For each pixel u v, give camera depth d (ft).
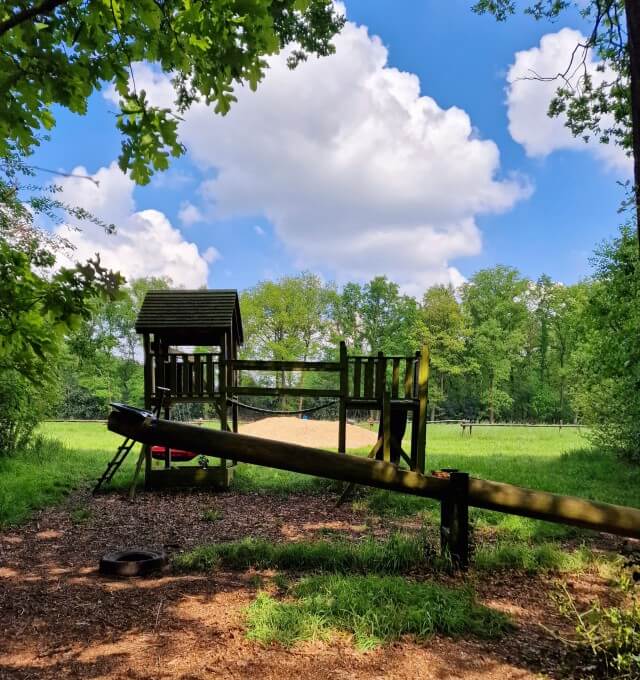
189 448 15.55
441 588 15.49
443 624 13.37
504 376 147.64
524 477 36.47
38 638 12.83
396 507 29.01
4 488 29.43
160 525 25.67
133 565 17.65
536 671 11.61
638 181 18.84
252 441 15.70
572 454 49.34
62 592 15.97
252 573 17.72
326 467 16.16
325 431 80.02
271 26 7.93
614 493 31.65
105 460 45.60
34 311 8.51
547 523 24.59
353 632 13.03
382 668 11.55
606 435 44.96
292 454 15.96
